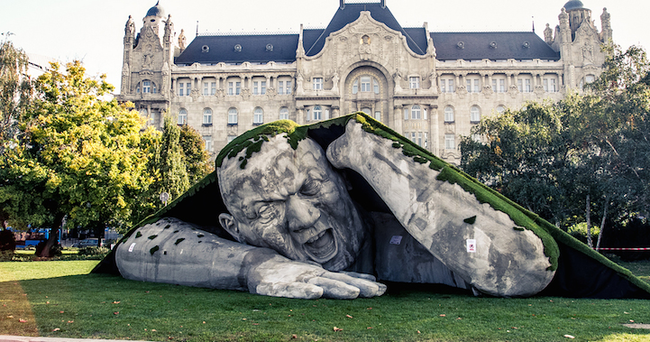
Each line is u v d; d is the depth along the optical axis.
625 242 30.00
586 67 63.75
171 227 16.16
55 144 29.95
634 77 28.59
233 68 65.62
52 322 7.90
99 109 33.03
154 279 14.98
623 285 11.56
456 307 9.83
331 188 13.61
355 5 69.06
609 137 28.53
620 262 26.47
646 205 27.33
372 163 12.28
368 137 12.48
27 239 43.59
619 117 27.12
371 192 15.05
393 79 62.41
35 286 13.68
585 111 29.03
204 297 11.18
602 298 11.62
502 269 10.88
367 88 63.97
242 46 70.38
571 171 30.94
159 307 9.64
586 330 7.46
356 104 63.50
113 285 14.03
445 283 14.59
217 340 6.71
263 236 13.21
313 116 62.53
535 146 32.84
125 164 31.61
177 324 7.83
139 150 35.03
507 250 10.80
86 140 31.19
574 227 42.97
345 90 63.94
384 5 68.88
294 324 7.86
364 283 11.37
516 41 68.75
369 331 7.36
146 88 66.19
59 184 29.28
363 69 64.00
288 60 68.00
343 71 63.25
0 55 30.25
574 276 12.05
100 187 30.50
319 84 63.91
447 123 63.44
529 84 64.69
